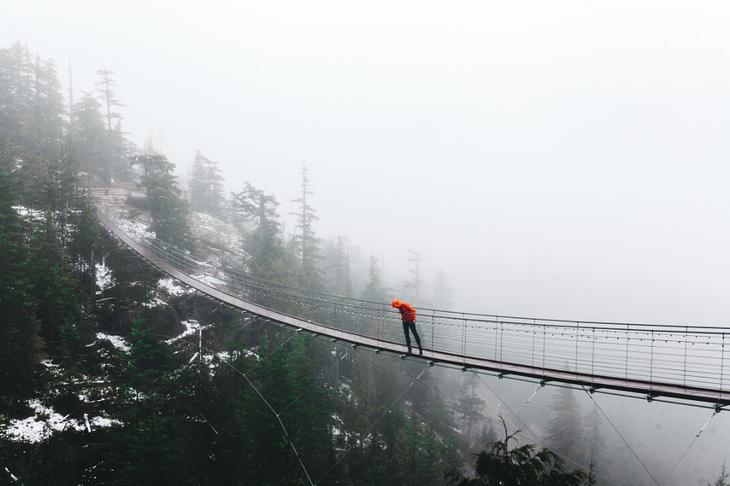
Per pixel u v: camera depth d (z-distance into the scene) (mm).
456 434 37062
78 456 16328
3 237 18016
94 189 45969
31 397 17094
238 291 32062
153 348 22812
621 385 13305
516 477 7289
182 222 37281
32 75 49500
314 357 30781
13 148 36125
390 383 35219
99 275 28641
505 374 15234
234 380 22203
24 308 17188
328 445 21406
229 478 18031
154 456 14836
